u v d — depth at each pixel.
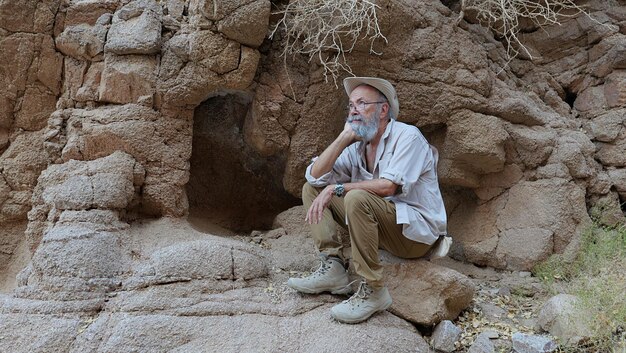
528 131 4.53
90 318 3.25
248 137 4.40
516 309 3.79
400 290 3.56
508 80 4.86
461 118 4.34
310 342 3.17
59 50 4.14
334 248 3.56
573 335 3.18
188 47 3.95
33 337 3.10
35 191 3.88
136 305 3.26
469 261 4.52
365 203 3.23
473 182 4.54
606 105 4.96
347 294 3.58
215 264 3.50
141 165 3.96
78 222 3.57
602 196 4.61
